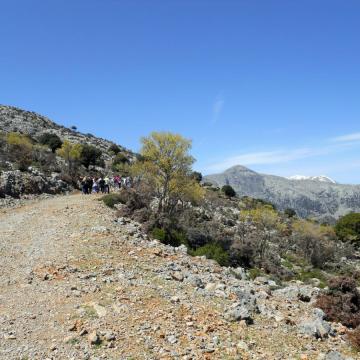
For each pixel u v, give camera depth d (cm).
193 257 2217
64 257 1738
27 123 10294
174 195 3469
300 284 2527
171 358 982
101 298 1298
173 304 1295
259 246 3391
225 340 1096
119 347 1015
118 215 2956
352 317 1474
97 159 6775
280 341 1142
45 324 1128
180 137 3384
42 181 3978
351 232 5319
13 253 1862
